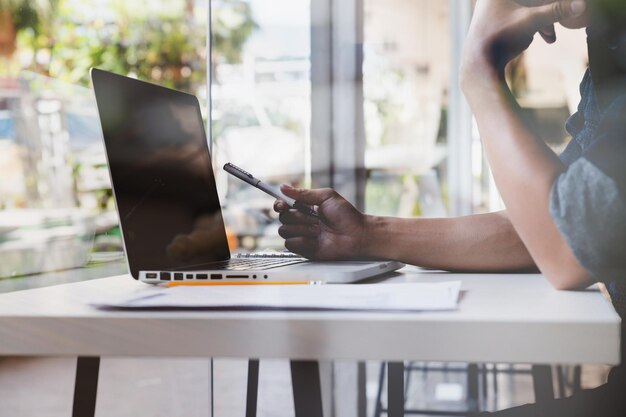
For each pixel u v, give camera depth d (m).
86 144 2.66
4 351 0.46
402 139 2.97
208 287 0.58
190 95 0.96
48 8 2.70
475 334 0.40
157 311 0.45
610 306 0.46
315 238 0.83
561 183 0.57
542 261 0.58
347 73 2.41
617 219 0.55
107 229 2.36
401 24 2.86
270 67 2.43
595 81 0.74
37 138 2.64
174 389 1.73
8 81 2.67
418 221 0.82
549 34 0.72
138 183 0.75
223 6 2.44
